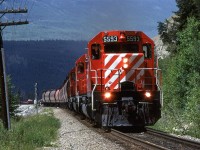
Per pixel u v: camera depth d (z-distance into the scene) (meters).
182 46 71.50
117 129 44.28
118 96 41.09
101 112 41.06
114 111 40.81
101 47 42.44
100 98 41.06
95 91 41.38
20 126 43.94
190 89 63.31
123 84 41.53
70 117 71.62
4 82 43.62
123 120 40.72
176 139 32.38
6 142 32.41
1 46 44.16
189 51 66.12
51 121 56.75
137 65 41.69
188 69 67.81
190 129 39.72
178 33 72.00
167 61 88.00
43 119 61.38
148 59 42.62
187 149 27.94
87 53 44.75
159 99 41.28
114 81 41.53
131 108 40.56
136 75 41.66
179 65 68.31
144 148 28.22
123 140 33.47
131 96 41.19
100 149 28.42
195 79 61.59
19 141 32.81
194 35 68.69
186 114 44.03
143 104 40.81
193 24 69.31
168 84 70.25
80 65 53.72
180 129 41.25
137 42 42.44
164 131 41.22
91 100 42.78
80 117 64.94
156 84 41.84
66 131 44.38
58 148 30.47
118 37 42.22
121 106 40.91
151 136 36.47
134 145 30.20
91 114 46.97
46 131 40.44
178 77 67.94
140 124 40.78
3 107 43.25
